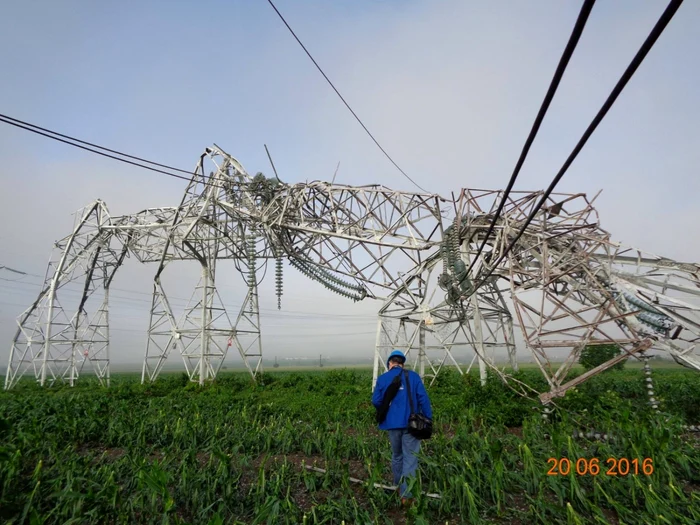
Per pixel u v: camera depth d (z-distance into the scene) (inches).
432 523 247.9
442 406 595.5
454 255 705.6
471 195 700.7
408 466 269.7
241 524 221.0
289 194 834.8
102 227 1211.2
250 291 1215.6
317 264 884.6
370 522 220.8
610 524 237.1
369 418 550.3
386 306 901.2
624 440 325.1
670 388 765.9
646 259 593.3
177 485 282.7
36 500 254.4
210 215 1061.8
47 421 472.4
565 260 623.8
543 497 253.4
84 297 1320.1
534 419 460.8
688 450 323.3
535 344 571.5
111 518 245.3
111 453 414.0
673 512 222.7
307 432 470.0
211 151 983.6
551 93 162.6
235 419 537.6
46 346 1221.7
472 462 299.9
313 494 286.2
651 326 553.6
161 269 1146.0
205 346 1103.0
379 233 818.2
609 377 1079.0
